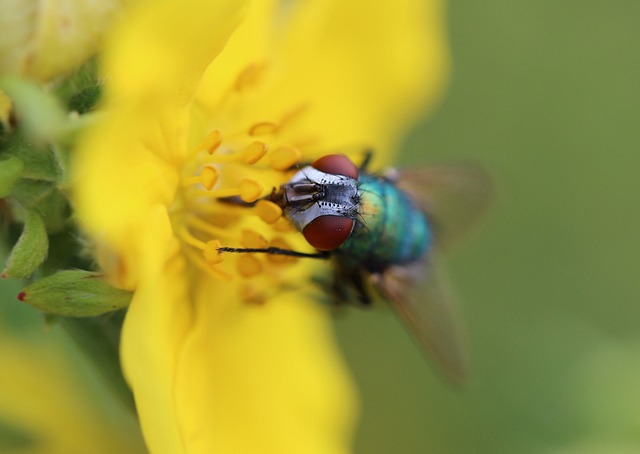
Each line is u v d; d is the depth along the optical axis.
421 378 0.11
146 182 0.07
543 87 0.12
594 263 0.12
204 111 0.08
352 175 0.08
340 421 0.09
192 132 0.08
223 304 0.08
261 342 0.08
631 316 0.12
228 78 0.08
